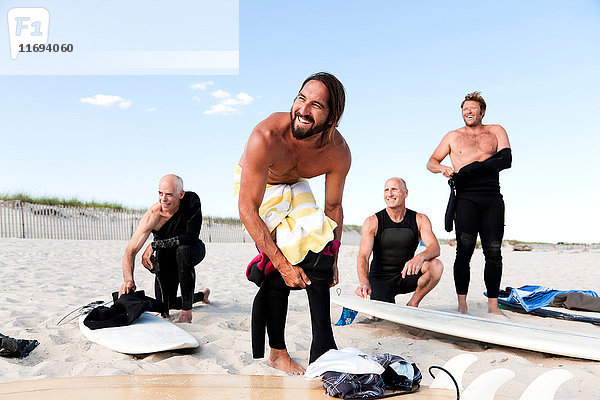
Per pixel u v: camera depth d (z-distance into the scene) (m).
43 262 9.58
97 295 5.64
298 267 2.34
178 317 4.11
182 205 3.99
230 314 4.55
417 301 4.27
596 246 25.17
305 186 2.56
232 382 2.13
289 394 1.95
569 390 2.42
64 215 22.67
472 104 4.68
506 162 4.49
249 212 2.29
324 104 2.21
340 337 3.54
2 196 22.41
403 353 3.12
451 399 1.86
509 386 2.42
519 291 5.14
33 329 3.47
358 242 32.00
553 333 3.13
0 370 2.62
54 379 2.18
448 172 4.57
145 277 7.80
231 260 12.16
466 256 4.57
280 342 2.69
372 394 1.87
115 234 21.78
